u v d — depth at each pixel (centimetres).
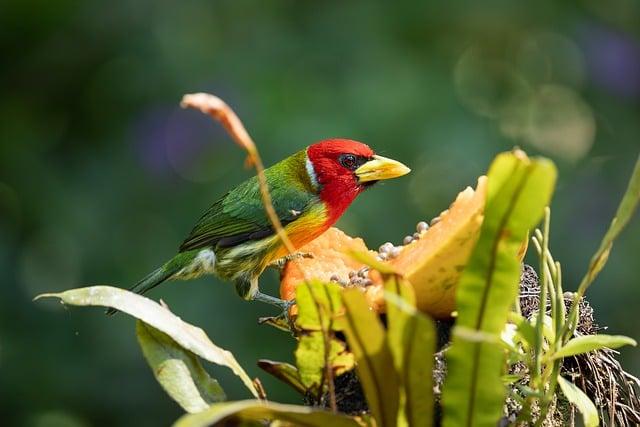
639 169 417
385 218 1102
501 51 1252
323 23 1199
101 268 1142
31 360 1130
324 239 662
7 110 1205
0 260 1146
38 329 1146
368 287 530
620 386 544
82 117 1205
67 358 1135
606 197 1204
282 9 1205
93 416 1132
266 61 1174
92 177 1173
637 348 1125
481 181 473
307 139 1119
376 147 1134
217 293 1095
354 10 1208
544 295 442
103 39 1197
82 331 1139
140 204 1159
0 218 1165
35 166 1179
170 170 1165
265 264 831
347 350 458
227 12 1188
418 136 1143
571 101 1261
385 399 418
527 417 450
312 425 415
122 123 1191
